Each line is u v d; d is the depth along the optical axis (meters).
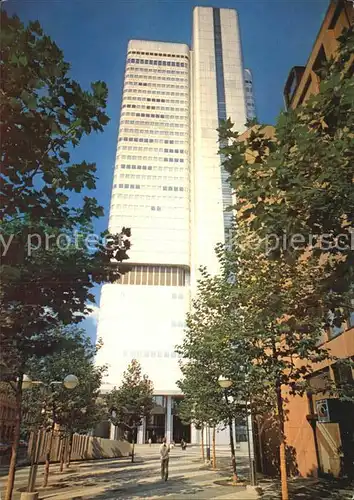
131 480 16.14
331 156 6.41
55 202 7.37
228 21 120.56
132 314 81.19
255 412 14.28
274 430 17.70
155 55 114.69
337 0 8.24
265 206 7.14
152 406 32.56
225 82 109.94
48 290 7.89
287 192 6.85
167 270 88.44
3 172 6.77
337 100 6.51
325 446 15.23
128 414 30.47
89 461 28.75
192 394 21.45
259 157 7.19
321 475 15.37
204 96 106.88
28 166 6.82
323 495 11.44
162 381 76.19
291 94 21.94
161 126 103.69
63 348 10.12
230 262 11.62
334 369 14.10
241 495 11.77
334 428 14.52
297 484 13.85
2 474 18.73
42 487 14.12
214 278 14.41
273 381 10.02
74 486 14.42
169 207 93.44
